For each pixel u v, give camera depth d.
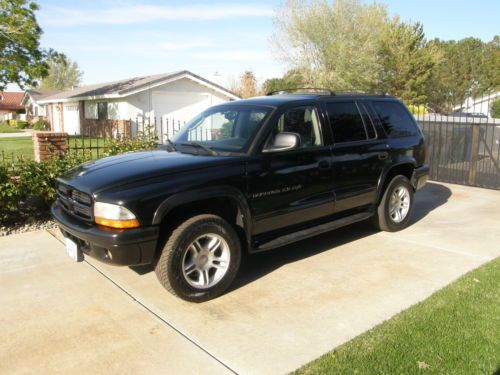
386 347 3.25
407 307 3.91
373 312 3.85
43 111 42.88
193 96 23.86
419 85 44.69
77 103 29.83
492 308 3.81
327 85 33.72
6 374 3.05
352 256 5.25
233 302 4.09
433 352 3.17
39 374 3.05
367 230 6.32
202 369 3.08
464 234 6.10
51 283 4.52
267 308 3.96
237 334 3.53
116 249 3.65
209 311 3.92
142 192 3.72
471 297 4.04
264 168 4.41
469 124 9.95
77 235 3.91
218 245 4.14
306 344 3.37
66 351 3.32
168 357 3.23
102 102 25.38
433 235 6.07
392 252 5.38
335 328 3.59
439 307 3.85
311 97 5.17
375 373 2.95
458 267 4.86
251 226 4.38
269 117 4.62
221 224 4.10
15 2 19.62
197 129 5.25
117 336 3.52
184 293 3.94
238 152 4.40
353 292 4.26
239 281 4.56
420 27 45.06
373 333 3.46
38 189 6.50
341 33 33.50
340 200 5.25
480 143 11.20
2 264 5.02
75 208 4.11
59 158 6.90
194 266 4.03
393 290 4.29
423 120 10.68
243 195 4.25
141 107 22.30
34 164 6.58
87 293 4.29
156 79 21.89
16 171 6.50
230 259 4.18
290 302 4.07
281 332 3.55
